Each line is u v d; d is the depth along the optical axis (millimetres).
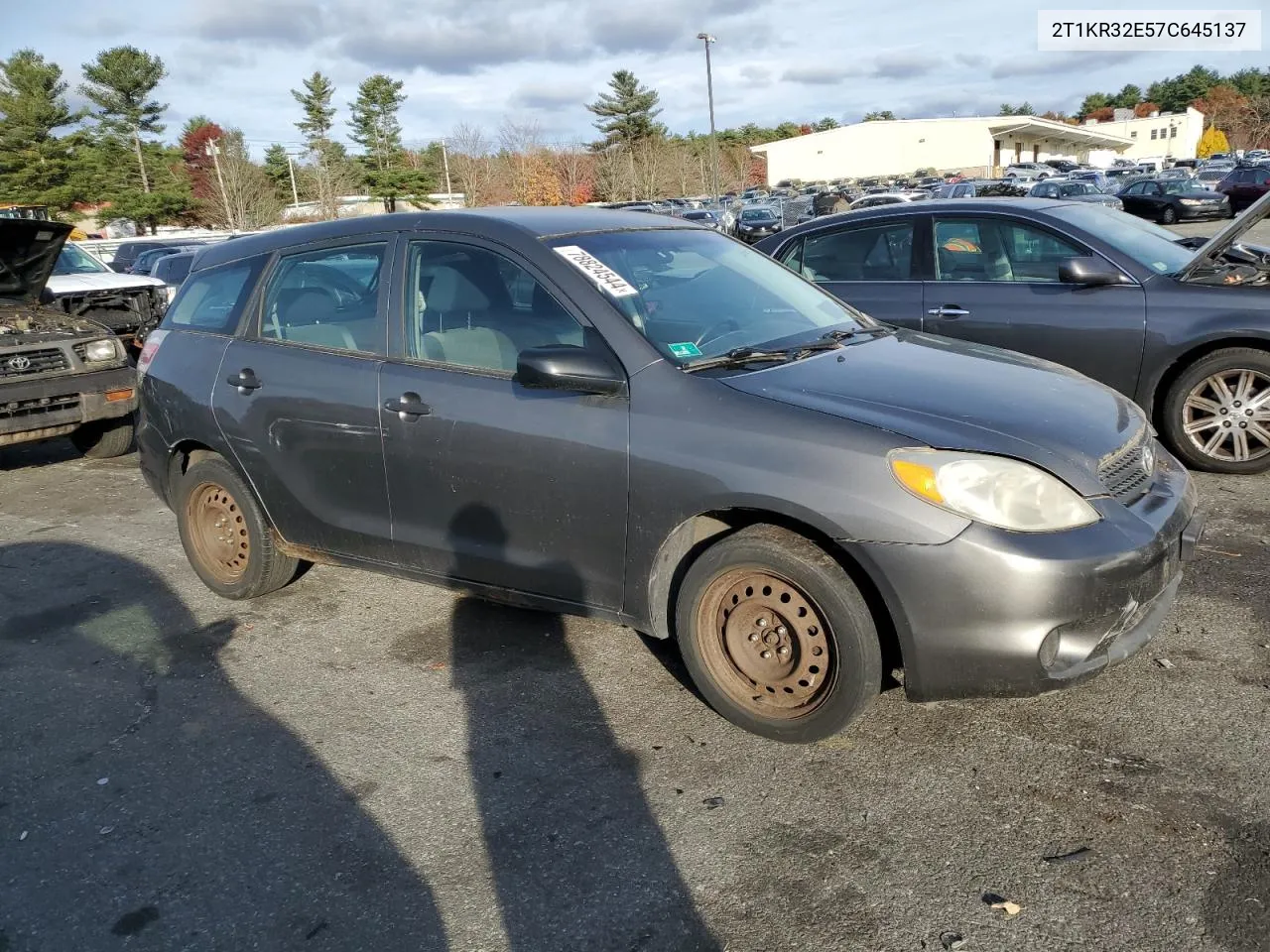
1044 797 2881
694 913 2527
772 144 83188
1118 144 95688
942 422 3008
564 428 3412
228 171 54000
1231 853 2596
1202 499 5207
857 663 2984
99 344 7316
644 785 3074
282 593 4789
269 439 4246
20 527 6121
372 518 4027
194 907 2658
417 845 2859
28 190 50812
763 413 3113
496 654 4023
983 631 2822
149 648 4270
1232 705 3277
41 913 2666
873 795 2947
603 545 3406
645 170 61562
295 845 2891
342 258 4160
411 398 3768
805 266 6832
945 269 6281
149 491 6840
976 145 78438
